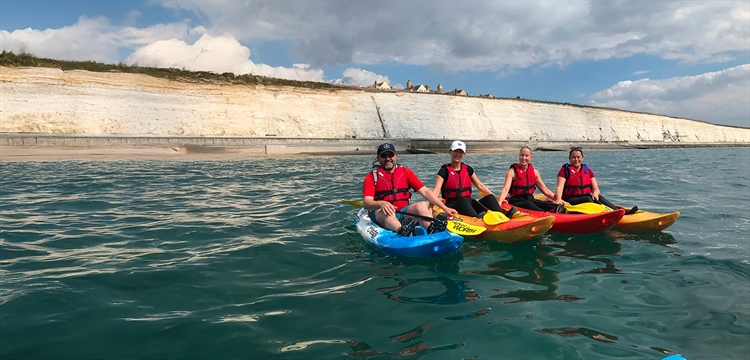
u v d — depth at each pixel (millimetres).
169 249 4910
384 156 5293
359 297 3494
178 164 19500
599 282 3881
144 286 3674
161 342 2688
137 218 6773
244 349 2619
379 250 4949
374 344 2691
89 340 2689
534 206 6289
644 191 10328
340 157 28750
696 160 26188
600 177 14141
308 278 3973
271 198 9055
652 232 5902
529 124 50312
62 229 5910
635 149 52312
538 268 4316
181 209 7637
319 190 10469
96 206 7875
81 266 4219
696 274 4094
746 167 19391
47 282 3713
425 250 4523
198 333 2812
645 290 3662
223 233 5754
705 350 2631
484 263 4496
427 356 2543
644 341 2746
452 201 6039
